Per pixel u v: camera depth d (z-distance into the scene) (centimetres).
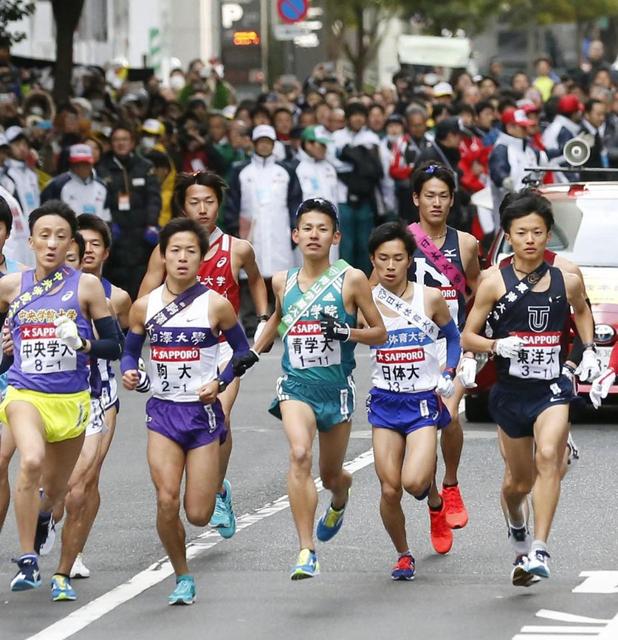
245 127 7238
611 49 18862
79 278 2666
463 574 2792
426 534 3108
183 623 2503
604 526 3127
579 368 2752
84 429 2680
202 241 2672
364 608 2573
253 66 12069
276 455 3972
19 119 6544
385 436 2773
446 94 8300
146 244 6153
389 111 8656
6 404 2641
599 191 4719
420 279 3153
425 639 2386
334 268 2734
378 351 2778
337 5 14450
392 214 6981
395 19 17262
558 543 2998
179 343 2647
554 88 8738
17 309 2656
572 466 3719
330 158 7006
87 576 2823
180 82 10119
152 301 2672
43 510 2736
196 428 2647
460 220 6562
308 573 2572
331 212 2731
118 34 12675
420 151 6944
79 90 8025
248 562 2909
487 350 2672
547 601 2592
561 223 4609
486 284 2684
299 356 2719
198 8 13312
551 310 2661
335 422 2744
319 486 3566
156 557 2959
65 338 2589
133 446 4138
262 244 6488
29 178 5803
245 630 2455
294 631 2444
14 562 2828
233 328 2684
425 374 2769
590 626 2439
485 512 3275
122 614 2569
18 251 5375
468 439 4100
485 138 7031
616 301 4244
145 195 6144
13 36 7856
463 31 16712
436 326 2800
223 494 3045
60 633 2456
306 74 14325
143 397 5025
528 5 17000
